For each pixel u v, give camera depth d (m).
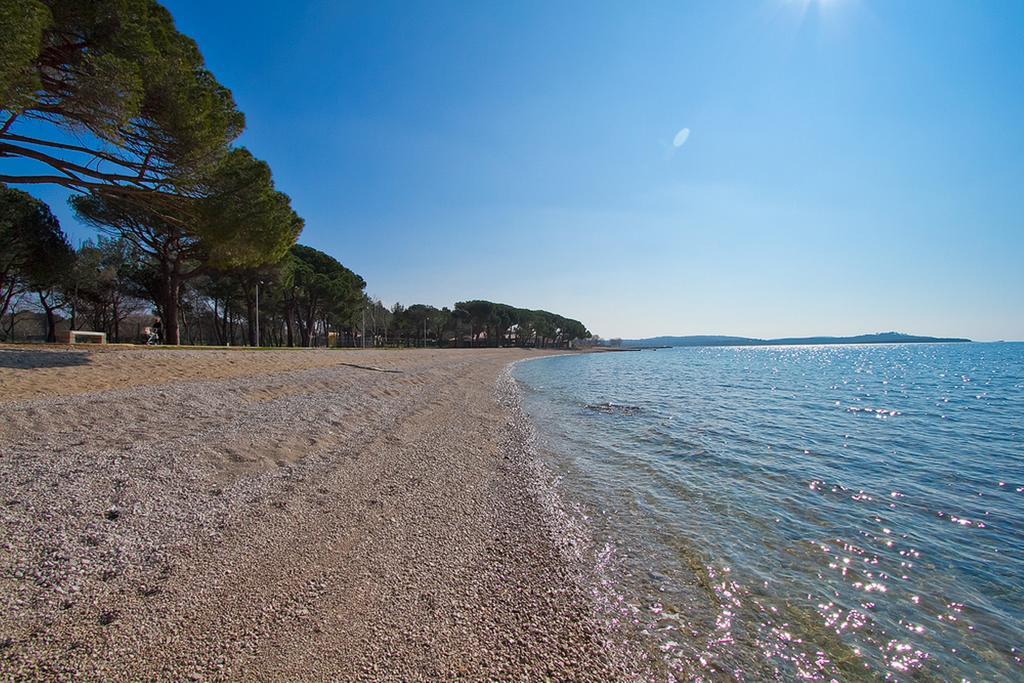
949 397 25.02
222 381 13.55
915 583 5.06
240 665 3.05
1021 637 4.16
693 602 4.57
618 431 14.01
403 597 4.12
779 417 17.42
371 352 41.09
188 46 15.21
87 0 10.88
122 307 41.44
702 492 8.09
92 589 3.70
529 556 5.26
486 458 9.57
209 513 5.30
